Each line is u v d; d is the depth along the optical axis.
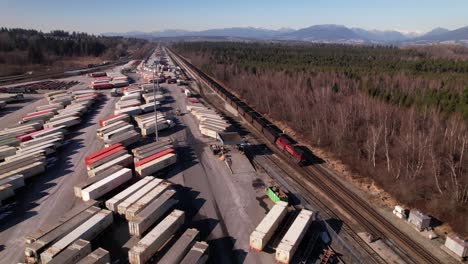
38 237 30.77
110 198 41.94
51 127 67.25
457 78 97.56
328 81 97.94
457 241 32.56
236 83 116.81
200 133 69.12
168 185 41.78
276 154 59.03
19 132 64.44
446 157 50.16
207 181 47.16
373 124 62.06
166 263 27.88
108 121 70.69
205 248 29.86
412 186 43.59
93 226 32.62
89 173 47.00
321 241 34.41
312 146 63.12
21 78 137.38
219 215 38.50
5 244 32.34
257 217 38.31
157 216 36.34
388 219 39.12
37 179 46.72
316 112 71.88
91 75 148.50
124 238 33.78
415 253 33.22
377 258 32.34
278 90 93.88
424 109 65.12
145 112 83.75
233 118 83.44
